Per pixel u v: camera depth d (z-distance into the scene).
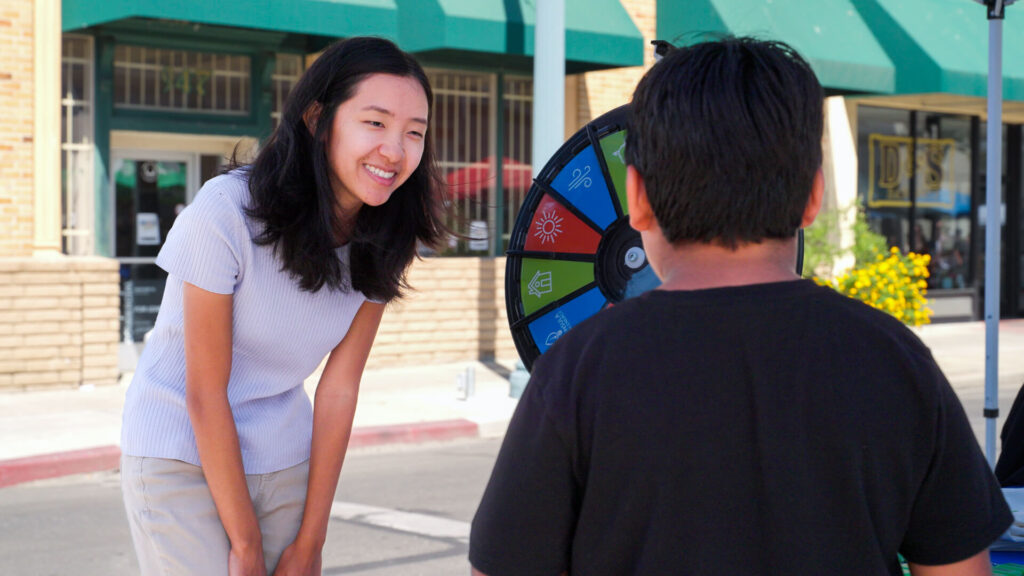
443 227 2.53
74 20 9.72
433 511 6.33
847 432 1.37
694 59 1.45
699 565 1.37
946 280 16.72
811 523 1.37
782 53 1.46
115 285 9.96
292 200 2.23
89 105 10.33
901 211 16.14
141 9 9.02
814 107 1.44
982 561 1.44
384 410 9.31
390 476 7.34
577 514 1.44
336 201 2.33
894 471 1.39
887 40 13.66
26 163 9.74
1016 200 18.03
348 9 9.97
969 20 14.63
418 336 11.78
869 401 1.38
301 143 2.26
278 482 2.39
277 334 2.34
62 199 10.27
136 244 10.90
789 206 1.42
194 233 2.22
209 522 2.27
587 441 1.40
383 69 2.23
